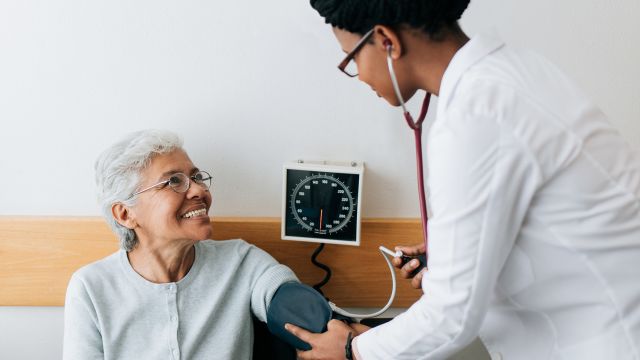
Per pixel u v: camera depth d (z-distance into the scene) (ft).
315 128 4.83
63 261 4.99
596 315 2.87
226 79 4.73
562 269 2.82
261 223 4.92
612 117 4.79
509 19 4.55
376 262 5.03
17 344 5.33
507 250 2.75
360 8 2.72
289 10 4.56
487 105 2.59
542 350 3.17
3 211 5.01
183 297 4.35
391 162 4.90
